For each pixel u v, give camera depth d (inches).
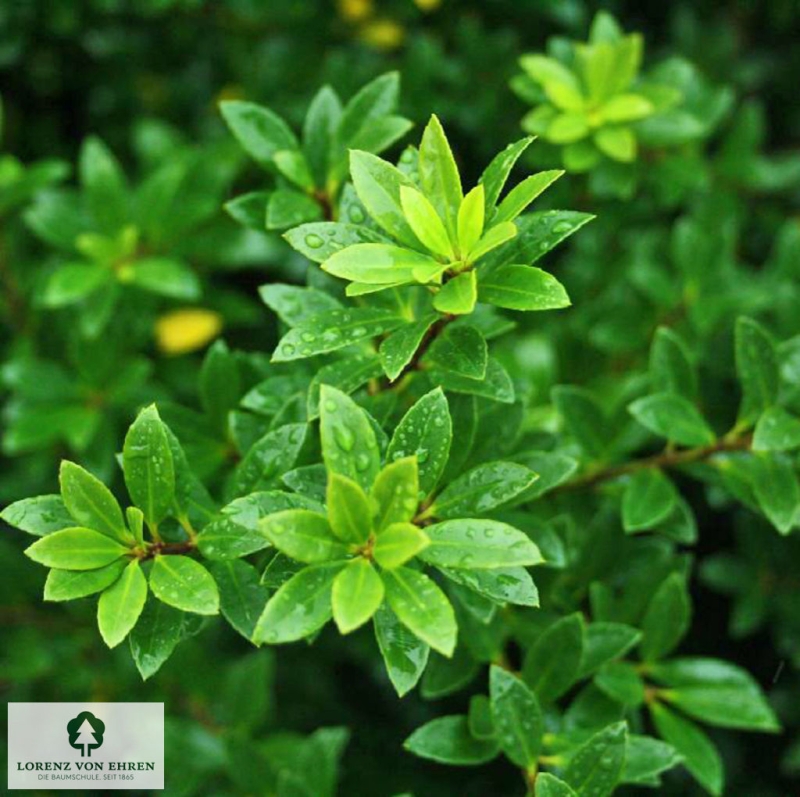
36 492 26.1
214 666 24.3
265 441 17.3
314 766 21.1
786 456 19.7
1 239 25.6
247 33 28.4
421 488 16.4
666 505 19.9
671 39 30.2
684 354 20.1
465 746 18.5
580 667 18.8
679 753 18.8
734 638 27.0
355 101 19.0
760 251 28.8
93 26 28.2
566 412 20.8
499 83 26.9
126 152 31.3
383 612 16.2
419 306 17.9
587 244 26.0
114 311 25.1
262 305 29.6
